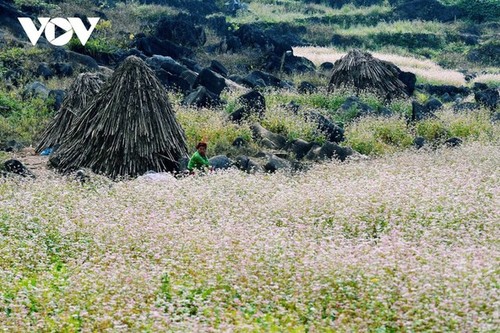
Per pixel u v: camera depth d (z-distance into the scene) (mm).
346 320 11469
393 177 20562
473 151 27422
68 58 43781
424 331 10953
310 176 23031
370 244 15547
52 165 25516
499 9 90688
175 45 51375
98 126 24359
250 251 13875
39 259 15055
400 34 80938
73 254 15344
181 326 10906
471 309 11133
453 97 50250
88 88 28766
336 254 13547
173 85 40250
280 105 34812
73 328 11406
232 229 15648
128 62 24891
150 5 76562
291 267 13297
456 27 85875
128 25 60438
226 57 55562
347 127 33500
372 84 42531
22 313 11711
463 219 16781
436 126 33938
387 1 95375
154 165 24312
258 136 30172
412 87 47688
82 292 12461
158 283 12969
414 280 12070
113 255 14234
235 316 11586
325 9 93938
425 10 90062
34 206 17938
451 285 11695
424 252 14039
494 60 74938
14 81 38438
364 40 79562
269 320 11539
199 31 58531
